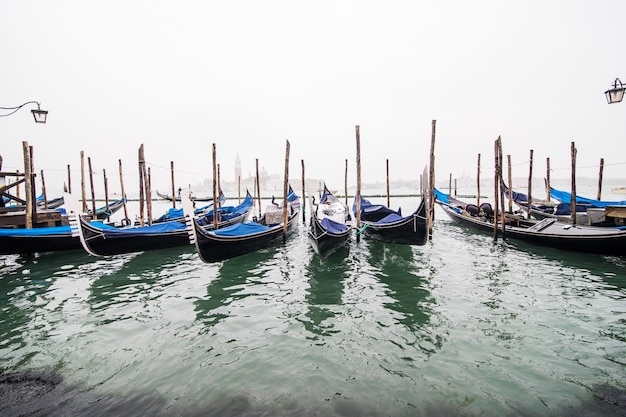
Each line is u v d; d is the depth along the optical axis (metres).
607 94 8.24
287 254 12.14
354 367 4.86
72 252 12.20
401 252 12.12
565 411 3.88
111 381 4.62
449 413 3.88
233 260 11.09
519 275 8.95
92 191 20.44
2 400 4.20
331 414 3.91
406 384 4.44
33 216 11.85
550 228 11.80
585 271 9.12
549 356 5.03
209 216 16.89
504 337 5.62
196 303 7.45
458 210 19.50
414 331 5.93
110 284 8.79
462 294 7.66
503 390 4.27
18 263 10.88
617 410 3.87
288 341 5.68
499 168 12.98
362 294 7.85
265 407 4.05
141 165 14.35
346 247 12.34
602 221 13.22
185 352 5.38
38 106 10.52
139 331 6.12
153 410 4.02
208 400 4.20
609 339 5.49
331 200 19.69
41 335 5.98
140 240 11.24
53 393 4.35
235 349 5.45
